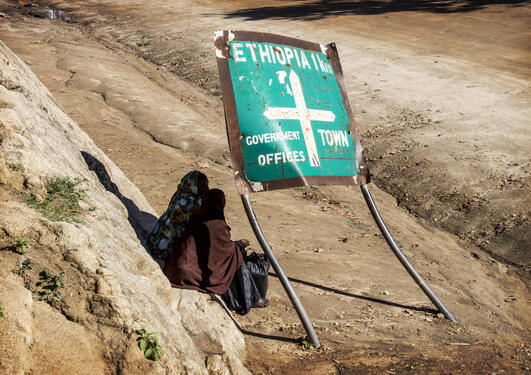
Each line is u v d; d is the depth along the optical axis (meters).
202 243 5.25
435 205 10.04
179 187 5.64
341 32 25.33
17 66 7.33
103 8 37.00
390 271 7.50
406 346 5.38
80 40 27.08
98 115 15.27
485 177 10.60
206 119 15.77
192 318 4.71
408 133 13.32
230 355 4.42
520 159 11.18
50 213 4.10
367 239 8.70
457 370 4.87
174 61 22.98
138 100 16.73
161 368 3.46
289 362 4.86
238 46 5.37
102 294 3.54
